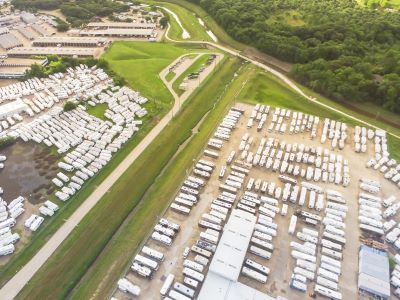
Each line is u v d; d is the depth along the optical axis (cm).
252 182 12138
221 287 8850
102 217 11100
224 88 17875
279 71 19675
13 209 11125
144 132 14662
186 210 11056
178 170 12825
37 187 12156
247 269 9438
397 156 13562
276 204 11400
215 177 12481
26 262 9762
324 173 12550
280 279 9431
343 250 10169
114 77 18512
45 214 11012
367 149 13925
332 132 14638
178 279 9400
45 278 9419
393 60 17388
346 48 19312
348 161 13300
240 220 10350
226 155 13450
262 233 10419
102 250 10319
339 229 10669
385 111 16112
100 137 14338
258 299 8644
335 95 16838
